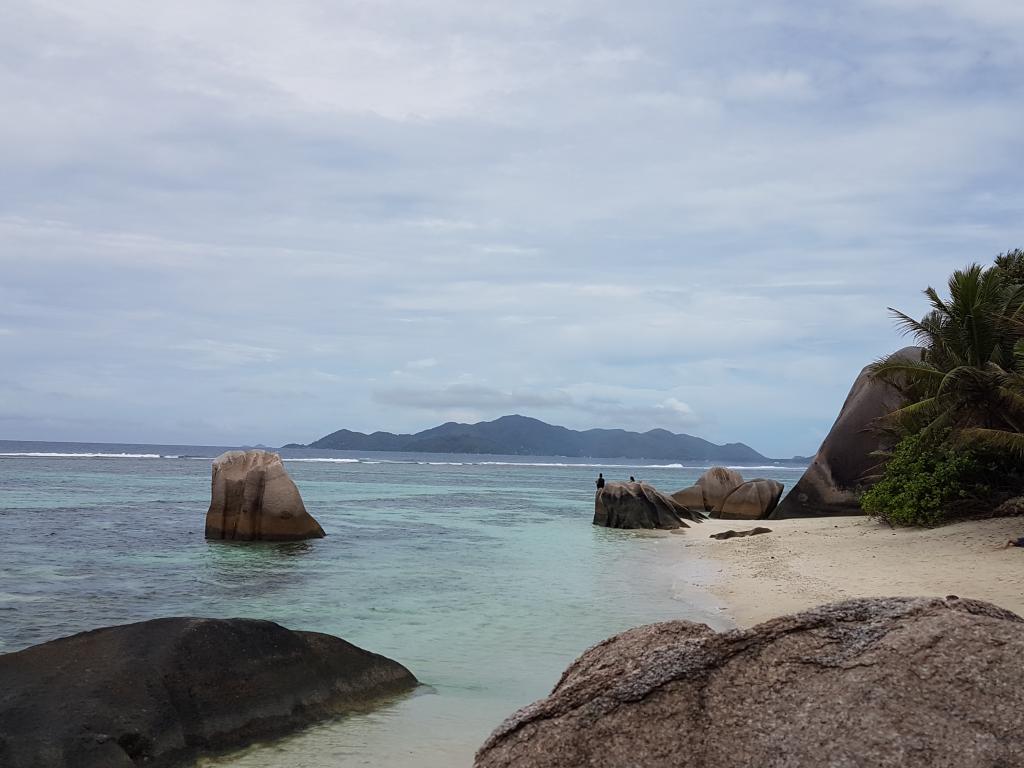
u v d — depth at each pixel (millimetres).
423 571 20953
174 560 22688
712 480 46094
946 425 25719
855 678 3809
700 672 4105
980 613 4121
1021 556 18578
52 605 16031
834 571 18859
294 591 17734
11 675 7523
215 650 8242
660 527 34531
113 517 34938
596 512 36625
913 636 3879
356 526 33406
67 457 132375
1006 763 3336
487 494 62094
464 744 8195
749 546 25875
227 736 7750
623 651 4941
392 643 12703
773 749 3688
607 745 3977
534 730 4129
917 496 25859
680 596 16859
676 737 3908
